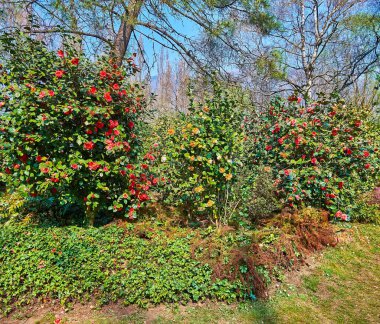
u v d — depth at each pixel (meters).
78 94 3.67
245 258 3.17
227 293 3.11
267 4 8.87
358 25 11.23
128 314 2.93
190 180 3.90
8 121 3.38
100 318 2.88
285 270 3.69
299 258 3.88
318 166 4.56
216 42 9.14
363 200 5.26
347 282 3.62
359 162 4.96
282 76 10.50
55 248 3.30
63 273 3.11
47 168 3.37
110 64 3.99
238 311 3.03
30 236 3.56
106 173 3.60
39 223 4.09
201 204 3.90
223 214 4.13
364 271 3.87
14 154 3.52
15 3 7.06
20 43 3.62
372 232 4.86
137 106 4.26
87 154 3.74
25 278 3.11
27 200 4.29
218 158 3.75
